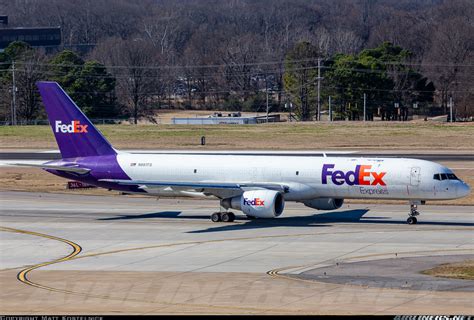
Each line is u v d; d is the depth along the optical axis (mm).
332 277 182250
